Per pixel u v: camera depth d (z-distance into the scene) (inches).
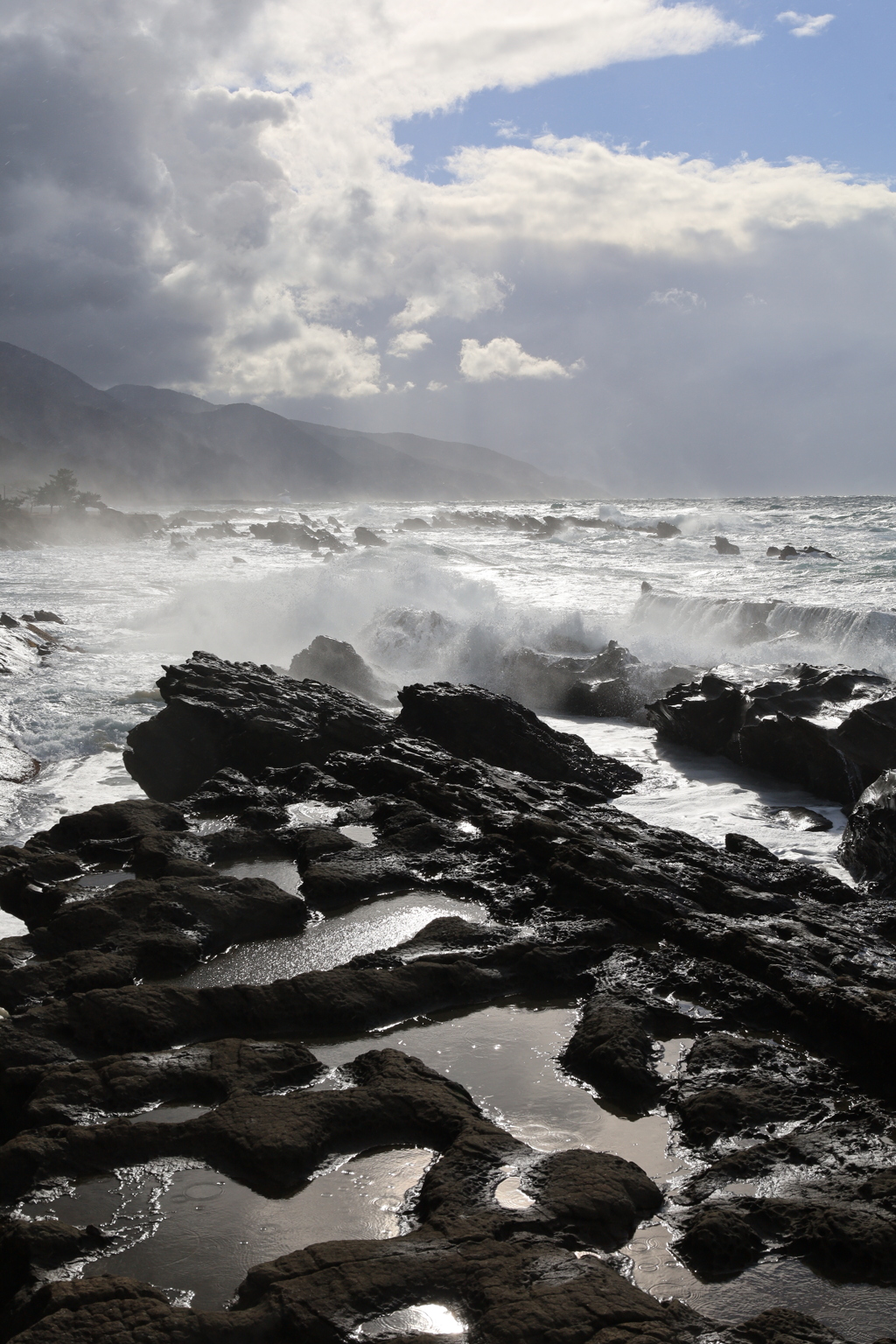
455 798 339.0
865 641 751.1
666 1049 181.0
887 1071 168.9
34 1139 137.9
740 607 857.5
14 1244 117.6
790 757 458.6
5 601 1237.1
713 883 258.5
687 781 473.7
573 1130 152.5
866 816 327.0
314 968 215.3
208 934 224.8
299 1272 109.7
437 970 202.4
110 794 484.1
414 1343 98.4
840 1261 117.9
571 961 215.2
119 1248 120.6
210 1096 157.8
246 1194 131.6
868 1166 137.8
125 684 725.9
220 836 294.2
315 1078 165.5
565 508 4638.3
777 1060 174.1
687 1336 100.0
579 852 264.7
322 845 285.4
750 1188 134.6
